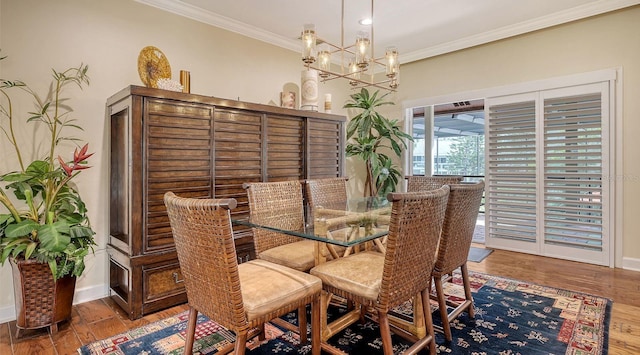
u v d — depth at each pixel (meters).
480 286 2.97
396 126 4.74
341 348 2.01
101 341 2.10
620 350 1.94
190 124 2.68
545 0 3.27
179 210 1.43
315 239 1.71
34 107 2.48
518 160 4.02
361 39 2.46
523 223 4.01
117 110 2.61
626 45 3.34
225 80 3.56
